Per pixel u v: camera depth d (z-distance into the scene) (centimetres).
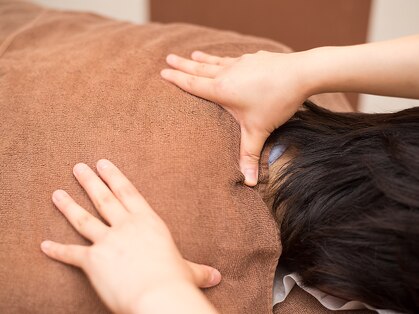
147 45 68
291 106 59
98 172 55
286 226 59
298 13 134
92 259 50
